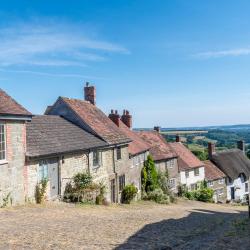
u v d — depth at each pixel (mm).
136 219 18297
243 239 12461
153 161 40781
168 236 13461
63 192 23156
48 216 16656
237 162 65938
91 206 23000
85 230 13680
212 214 25641
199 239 12867
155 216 21000
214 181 58781
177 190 47969
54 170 22406
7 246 10492
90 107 34531
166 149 47062
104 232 13570
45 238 11734
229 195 62031
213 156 63875
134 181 36219
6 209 17375
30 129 22938
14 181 18656
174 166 47875
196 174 54281
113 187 31188
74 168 24594
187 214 24422
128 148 35625
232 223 17594
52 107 30828
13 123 18734
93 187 24547
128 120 42312
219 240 12336
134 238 12703
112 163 30969
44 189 20719
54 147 22516
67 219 16234
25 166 19578
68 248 10578
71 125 28969
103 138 29406
